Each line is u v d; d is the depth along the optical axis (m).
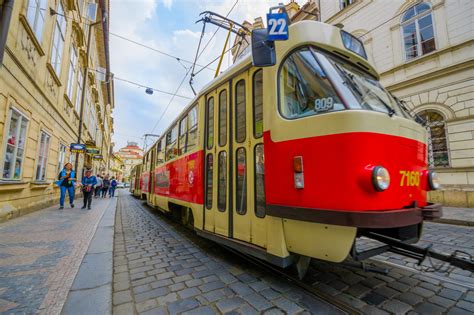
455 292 2.64
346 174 2.12
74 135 13.61
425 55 9.95
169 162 6.77
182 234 5.71
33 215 7.24
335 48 2.83
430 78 9.77
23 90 6.58
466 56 8.99
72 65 12.02
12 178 6.30
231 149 3.61
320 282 2.89
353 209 2.06
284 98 2.78
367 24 12.30
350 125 2.15
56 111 9.71
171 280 3.01
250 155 3.24
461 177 8.84
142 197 13.41
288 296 2.57
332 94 2.38
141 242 4.94
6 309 2.15
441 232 5.57
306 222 2.41
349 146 2.13
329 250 2.25
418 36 10.48
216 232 3.77
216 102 4.12
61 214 7.70
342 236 2.18
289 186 2.53
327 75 2.48
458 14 9.32
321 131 2.31
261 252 2.85
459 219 6.63
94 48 18.88
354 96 2.42
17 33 6.05
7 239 4.48
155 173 8.88
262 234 2.92
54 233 5.07
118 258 3.88
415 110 10.23
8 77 5.75
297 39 2.78
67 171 9.20
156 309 2.32
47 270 3.07
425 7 10.31
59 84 9.73
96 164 26.23
